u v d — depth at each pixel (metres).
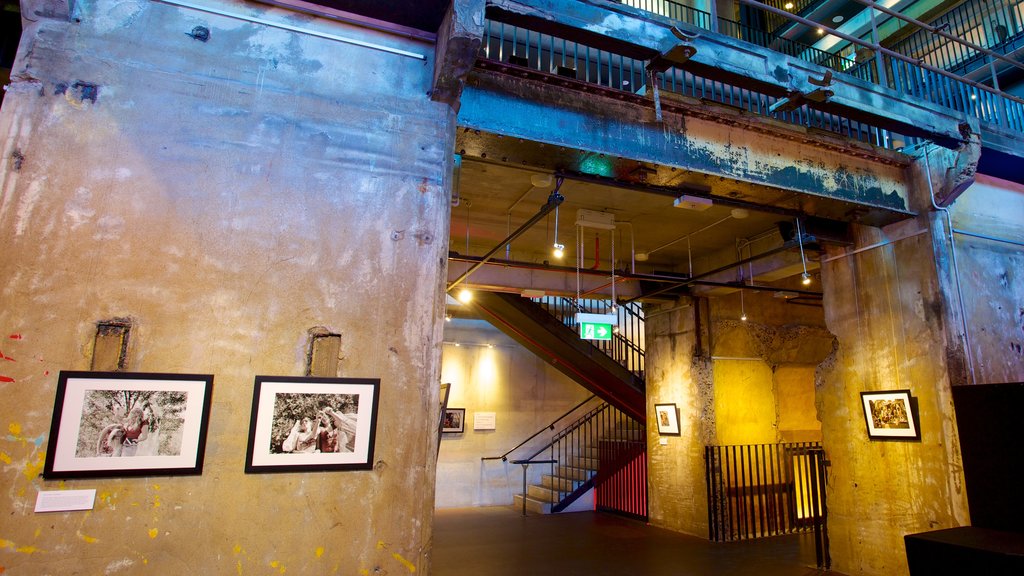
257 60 3.40
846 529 6.09
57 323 2.75
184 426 2.86
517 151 4.39
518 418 11.38
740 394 8.88
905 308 5.76
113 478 2.72
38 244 2.78
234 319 3.04
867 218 5.93
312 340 3.17
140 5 3.22
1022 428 4.35
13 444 2.60
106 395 2.76
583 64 6.46
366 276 3.36
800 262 6.96
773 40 13.83
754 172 5.07
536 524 9.04
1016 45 10.97
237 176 3.20
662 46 4.27
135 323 2.87
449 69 3.56
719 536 7.92
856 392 6.14
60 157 2.89
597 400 12.18
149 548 2.72
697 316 8.84
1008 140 6.00
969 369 5.29
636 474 9.70
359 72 3.62
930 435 5.34
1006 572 3.52
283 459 2.99
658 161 4.64
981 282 5.77
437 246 3.57
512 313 9.83
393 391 3.28
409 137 3.65
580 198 6.39
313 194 3.34
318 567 2.96
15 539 2.54
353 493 3.10
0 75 3.67
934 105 5.41
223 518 2.85
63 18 3.05
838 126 6.73
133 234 2.94
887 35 13.48
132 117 3.06
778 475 8.64
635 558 6.89
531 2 3.85
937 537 4.08
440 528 8.66
